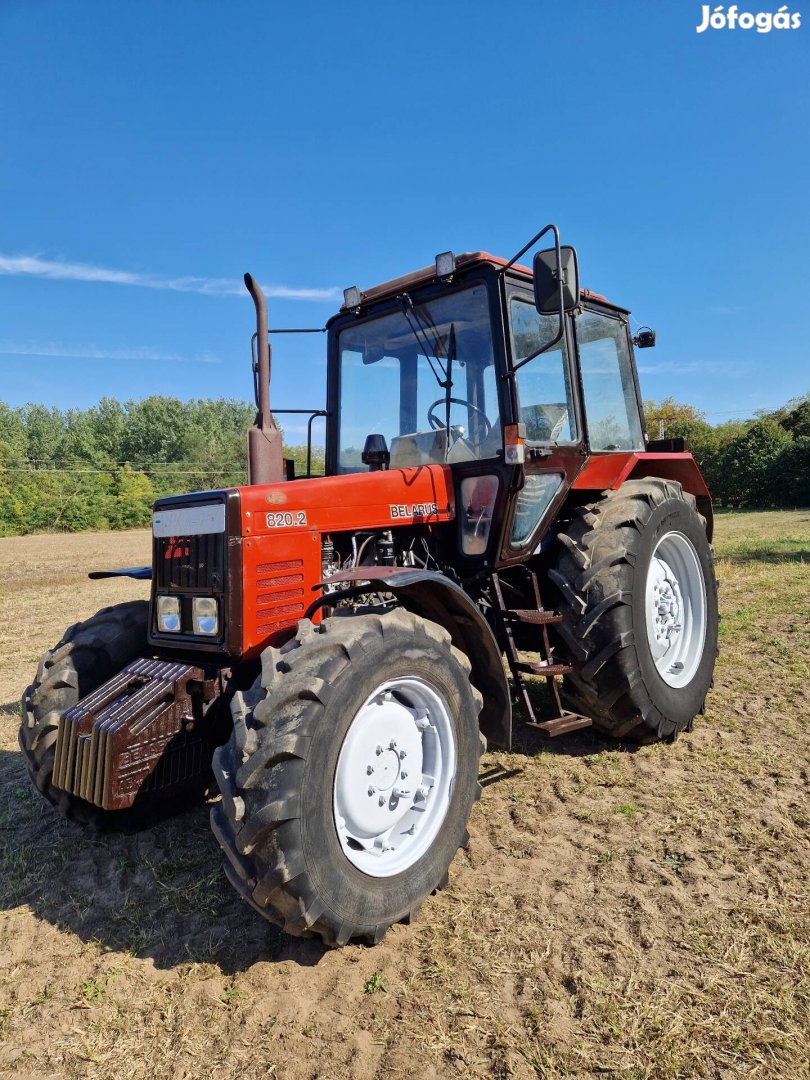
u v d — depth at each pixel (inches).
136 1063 76.4
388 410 151.3
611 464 164.4
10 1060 77.9
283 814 81.4
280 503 112.3
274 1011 82.5
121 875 114.3
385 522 126.3
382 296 148.6
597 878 104.8
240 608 107.0
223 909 103.7
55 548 984.3
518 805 128.6
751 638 231.1
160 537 118.0
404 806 99.0
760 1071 70.6
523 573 152.0
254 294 127.2
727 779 133.8
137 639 130.7
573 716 134.2
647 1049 73.8
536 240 115.4
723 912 94.9
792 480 1190.9
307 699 87.4
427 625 104.3
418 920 97.8
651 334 190.7
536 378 145.1
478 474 136.6
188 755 108.5
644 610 145.7
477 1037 77.0
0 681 238.5
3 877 116.4
